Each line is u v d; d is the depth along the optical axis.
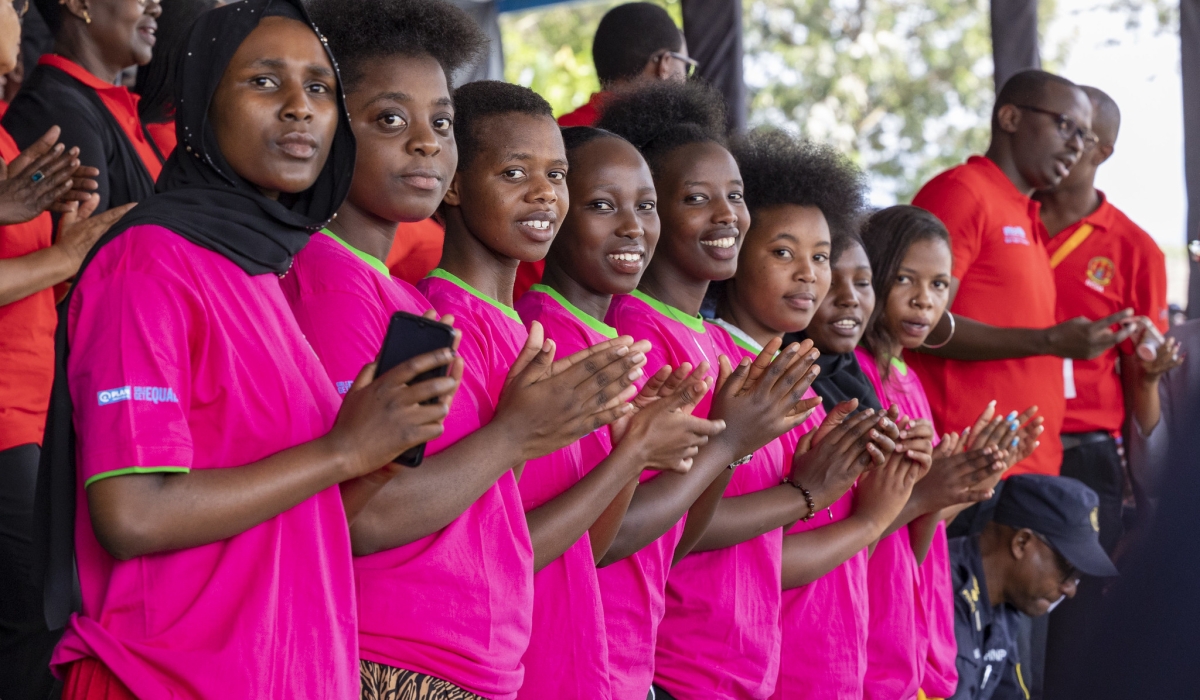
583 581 2.34
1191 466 1.79
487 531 2.08
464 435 2.10
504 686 2.05
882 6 12.33
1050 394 4.46
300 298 2.07
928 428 3.21
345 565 1.83
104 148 3.31
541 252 2.43
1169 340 4.82
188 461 1.67
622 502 2.41
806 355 2.66
